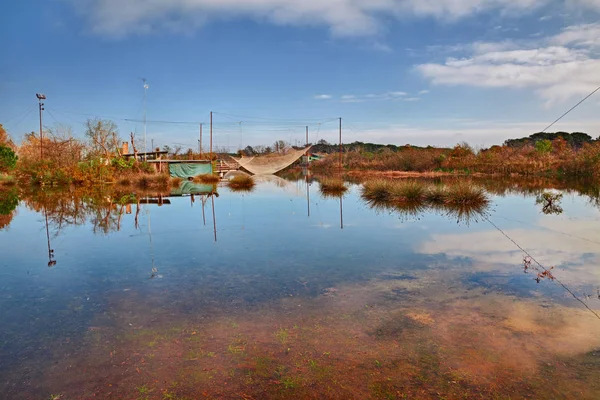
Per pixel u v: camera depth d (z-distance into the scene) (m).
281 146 54.19
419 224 8.85
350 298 4.18
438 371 2.73
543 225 8.52
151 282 4.85
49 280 5.01
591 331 3.31
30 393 2.56
